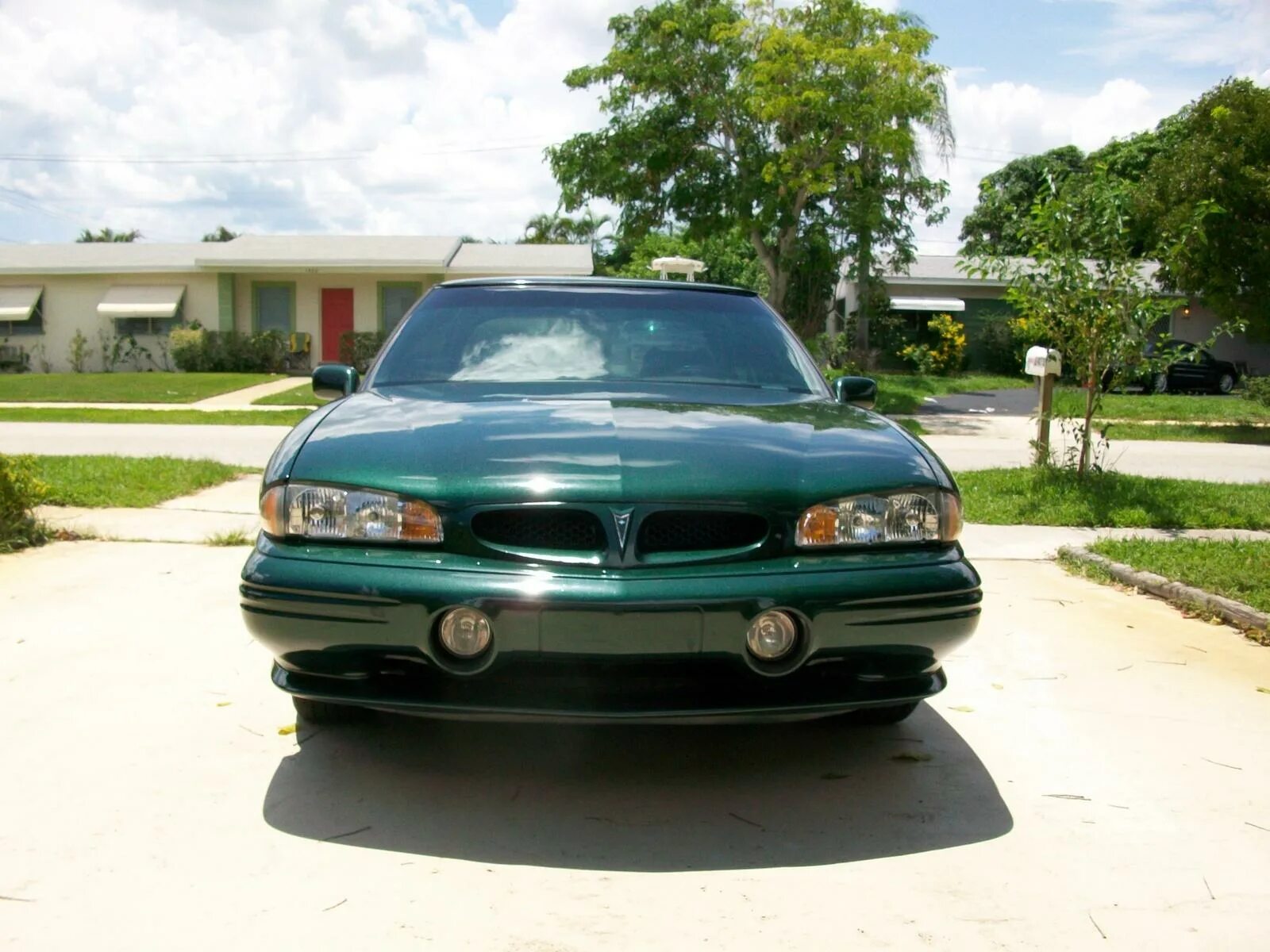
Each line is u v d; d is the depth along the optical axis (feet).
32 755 10.75
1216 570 18.98
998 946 7.68
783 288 65.16
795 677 9.66
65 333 91.04
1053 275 28.25
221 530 22.30
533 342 13.19
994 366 103.04
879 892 8.42
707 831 9.43
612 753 11.17
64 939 7.51
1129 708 12.91
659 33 61.62
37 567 19.01
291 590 9.27
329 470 9.66
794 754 11.28
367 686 9.45
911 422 58.90
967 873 8.77
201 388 71.10
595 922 7.89
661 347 13.24
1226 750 11.57
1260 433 54.95
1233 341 103.14
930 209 64.69
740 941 7.68
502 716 9.07
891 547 9.71
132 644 14.52
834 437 10.68
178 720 11.78
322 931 7.68
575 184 64.64
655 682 9.32
